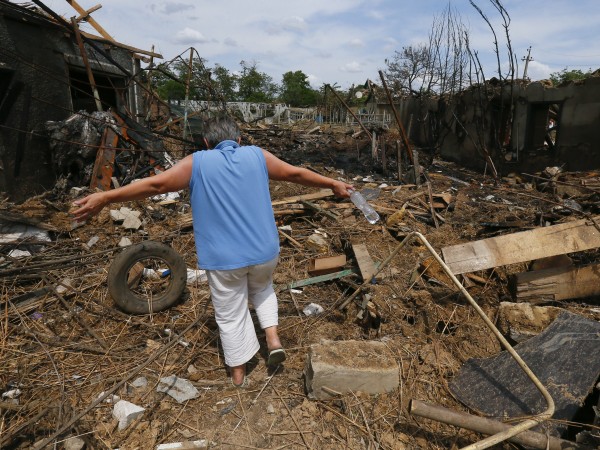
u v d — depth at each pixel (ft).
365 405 8.60
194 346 10.46
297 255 16.81
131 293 11.72
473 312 12.16
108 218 19.01
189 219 19.75
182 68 47.09
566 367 9.02
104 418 8.10
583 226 12.84
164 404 8.55
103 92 34.76
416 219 22.06
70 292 12.74
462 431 8.14
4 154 22.65
